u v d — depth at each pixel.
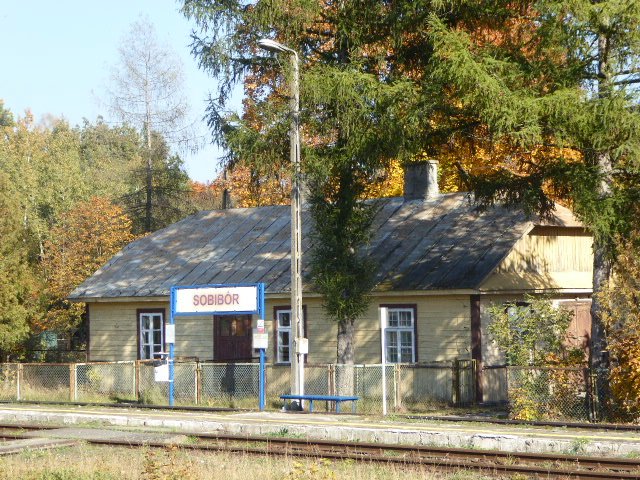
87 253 50.25
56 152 69.50
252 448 17.28
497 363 28.22
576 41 21.05
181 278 34.88
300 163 24.62
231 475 13.87
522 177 23.62
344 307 26.39
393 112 23.31
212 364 28.84
